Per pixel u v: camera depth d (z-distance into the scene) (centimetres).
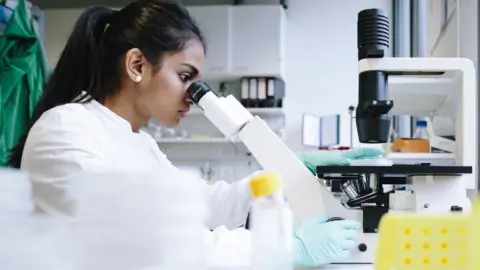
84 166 108
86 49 137
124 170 71
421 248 59
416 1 374
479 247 58
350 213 121
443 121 197
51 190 107
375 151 147
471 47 221
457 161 152
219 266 73
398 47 408
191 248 68
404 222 60
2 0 313
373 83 129
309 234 108
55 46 487
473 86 145
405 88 163
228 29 468
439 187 117
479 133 207
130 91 137
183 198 68
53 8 527
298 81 500
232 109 132
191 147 504
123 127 136
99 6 141
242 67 466
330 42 498
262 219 73
